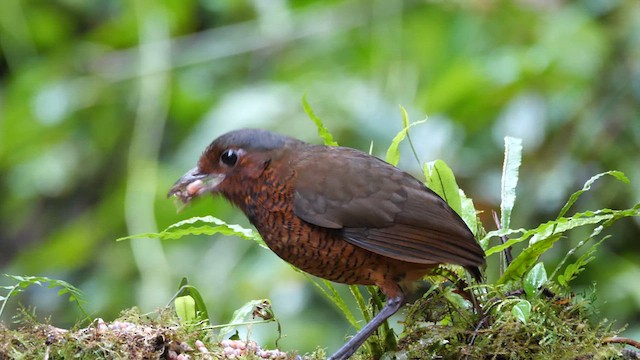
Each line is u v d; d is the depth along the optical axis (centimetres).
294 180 683
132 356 587
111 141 1361
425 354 630
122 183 1279
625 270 1045
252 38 1348
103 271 1231
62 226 1354
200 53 1342
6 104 1399
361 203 669
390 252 660
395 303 670
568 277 652
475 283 669
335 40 1323
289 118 1198
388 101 1204
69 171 1362
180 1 1367
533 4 1245
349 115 1176
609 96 1142
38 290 1248
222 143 711
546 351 610
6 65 1511
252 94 1230
